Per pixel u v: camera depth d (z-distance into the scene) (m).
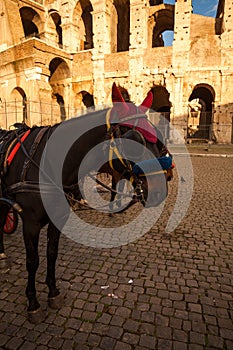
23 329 2.91
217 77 25.16
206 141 27.48
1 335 2.82
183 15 24.92
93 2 27.80
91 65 29.08
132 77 27.45
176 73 25.75
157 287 3.70
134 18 26.55
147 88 27.48
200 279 3.91
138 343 2.73
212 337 2.84
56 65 30.20
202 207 7.29
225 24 24.25
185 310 3.25
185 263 4.36
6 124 28.58
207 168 13.91
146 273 4.05
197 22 27.98
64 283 3.76
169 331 2.91
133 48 27.02
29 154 2.90
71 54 29.75
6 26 27.36
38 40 24.58
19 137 3.22
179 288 3.69
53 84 32.06
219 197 8.29
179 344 2.73
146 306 3.30
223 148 23.28
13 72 27.12
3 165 3.10
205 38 24.81
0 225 4.15
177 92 26.16
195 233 5.55
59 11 30.52
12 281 3.82
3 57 27.52
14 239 5.20
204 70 25.25
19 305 3.31
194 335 2.86
